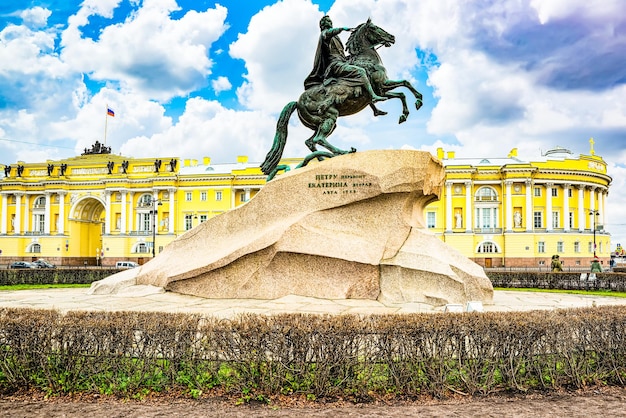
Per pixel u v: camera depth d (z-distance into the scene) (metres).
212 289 10.65
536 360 5.56
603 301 12.19
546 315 5.95
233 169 70.69
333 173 10.70
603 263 66.62
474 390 5.32
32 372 5.46
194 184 68.75
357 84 11.62
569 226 64.62
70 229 71.44
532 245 62.16
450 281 9.73
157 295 10.84
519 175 63.03
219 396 5.21
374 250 10.24
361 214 10.60
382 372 5.27
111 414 4.82
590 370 5.77
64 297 11.63
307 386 5.16
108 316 5.77
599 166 67.69
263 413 4.83
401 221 10.48
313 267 10.25
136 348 5.39
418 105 11.84
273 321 5.43
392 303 9.73
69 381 5.34
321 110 11.66
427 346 5.37
